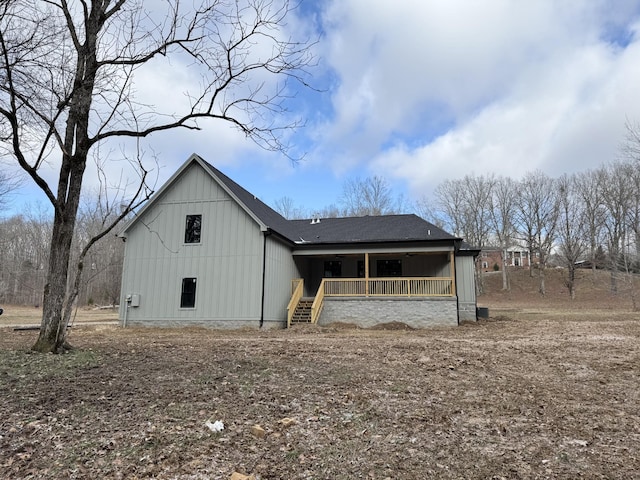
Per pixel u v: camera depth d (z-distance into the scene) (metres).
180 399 5.49
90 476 3.29
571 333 15.35
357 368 8.02
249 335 15.65
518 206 52.16
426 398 5.82
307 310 20.48
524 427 4.60
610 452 3.88
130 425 4.46
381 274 23.77
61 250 9.18
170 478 3.27
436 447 3.99
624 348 10.91
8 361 7.54
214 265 18.97
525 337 14.18
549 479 3.29
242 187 24.00
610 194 42.72
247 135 8.30
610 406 5.48
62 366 7.30
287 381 6.71
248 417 4.82
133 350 10.02
